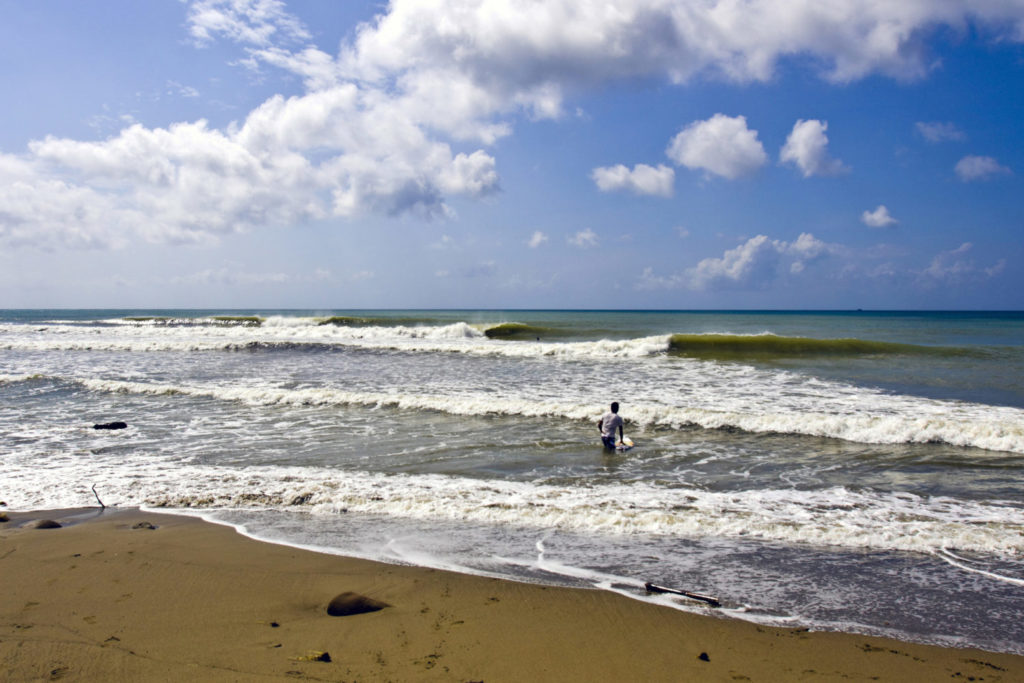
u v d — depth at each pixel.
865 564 5.03
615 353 23.44
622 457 8.79
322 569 4.82
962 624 4.03
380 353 23.92
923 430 9.80
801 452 9.09
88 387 15.20
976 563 5.05
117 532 5.68
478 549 5.31
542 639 3.70
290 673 3.17
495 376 17.33
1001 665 3.51
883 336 38.38
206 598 4.23
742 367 19.38
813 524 5.95
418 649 3.53
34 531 5.70
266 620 3.90
